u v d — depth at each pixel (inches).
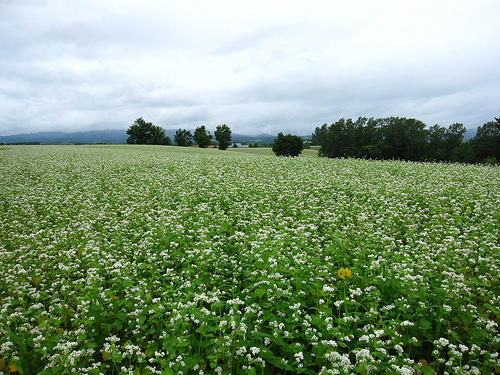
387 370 151.3
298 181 618.8
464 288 203.5
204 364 167.2
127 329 204.1
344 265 278.1
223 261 273.4
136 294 211.8
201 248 288.0
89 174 772.0
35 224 404.2
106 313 205.0
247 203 475.5
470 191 522.0
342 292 222.8
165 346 168.1
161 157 1229.7
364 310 211.0
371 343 170.7
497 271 231.8
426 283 217.3
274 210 450.6
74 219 429.4
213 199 506.9
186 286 214.7
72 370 154.6
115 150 1765.5
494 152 2972.4
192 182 639.8
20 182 680.4
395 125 3993.6
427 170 782.5
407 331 191.6
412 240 326.6
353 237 325.4
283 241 283.1
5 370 164.9
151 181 663.8
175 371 159.0
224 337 165.3
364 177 692.1
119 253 305.3
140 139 5718.5
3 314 193.5
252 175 716.0
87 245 301.9
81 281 230.1
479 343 174.2
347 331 180.1
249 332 181.3
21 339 183.9
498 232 334.6
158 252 299.0
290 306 191.8
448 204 471.8
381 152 3882.9
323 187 565.6
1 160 1075.9
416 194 522.9
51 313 219.3
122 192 572.4
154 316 187.9
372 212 422.6
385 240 317.1
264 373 166.9
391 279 218.7
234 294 218.7
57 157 1198.9
